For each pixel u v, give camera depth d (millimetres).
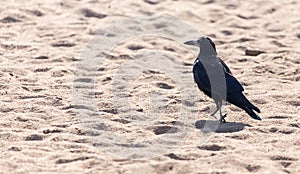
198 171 9273
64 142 10391
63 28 17672
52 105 12156
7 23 17938
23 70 14242
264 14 20031
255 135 10859
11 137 10539
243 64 15523
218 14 19672
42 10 19094
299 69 14828
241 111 12203
